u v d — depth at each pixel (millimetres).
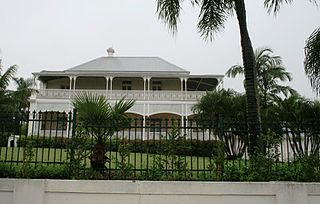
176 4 8391
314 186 5375
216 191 5281
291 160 6688
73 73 30375
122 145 5910
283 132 6137
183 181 5375
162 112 29609
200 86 35188
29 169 5715
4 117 5938
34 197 5172
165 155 5844
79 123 5918
